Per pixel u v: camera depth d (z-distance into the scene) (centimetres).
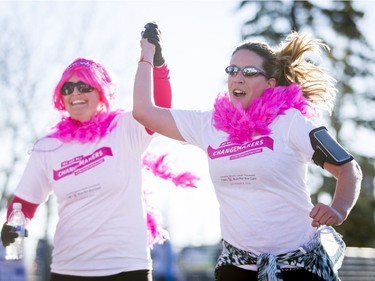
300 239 790
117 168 895
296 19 4116
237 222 800
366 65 4138
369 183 4050
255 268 798
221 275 813
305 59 867
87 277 884
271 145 787
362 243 4041
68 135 913
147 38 885
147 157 967
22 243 942
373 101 4069
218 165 809
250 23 4053
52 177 917
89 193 891
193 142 840
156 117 846
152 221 952
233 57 840
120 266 877
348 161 765
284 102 800
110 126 913
